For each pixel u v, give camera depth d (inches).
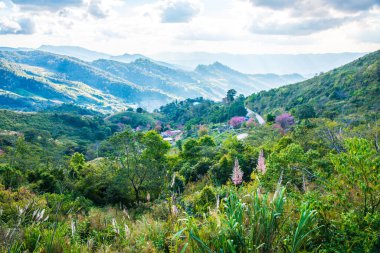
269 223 171.9
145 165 1055.6
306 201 206.8
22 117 5408.5
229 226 174.2
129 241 243.8
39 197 614.5
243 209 198.8
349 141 216.4
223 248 161.8
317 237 188.7
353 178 206.7
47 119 5541.3
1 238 201.5
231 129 4293.8
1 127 4547.2
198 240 161.0
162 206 383.6
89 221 377.4
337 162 215.2
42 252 206.5
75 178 1197.1
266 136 2305.6
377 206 202.1
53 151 3447.3
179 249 193.2
